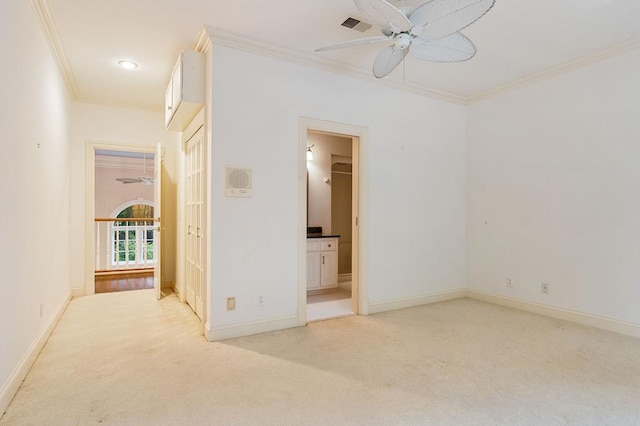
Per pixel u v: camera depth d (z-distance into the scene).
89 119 4.69
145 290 5.00
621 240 3.23
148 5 2.57
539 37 3.02
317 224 5.39
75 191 4.60
